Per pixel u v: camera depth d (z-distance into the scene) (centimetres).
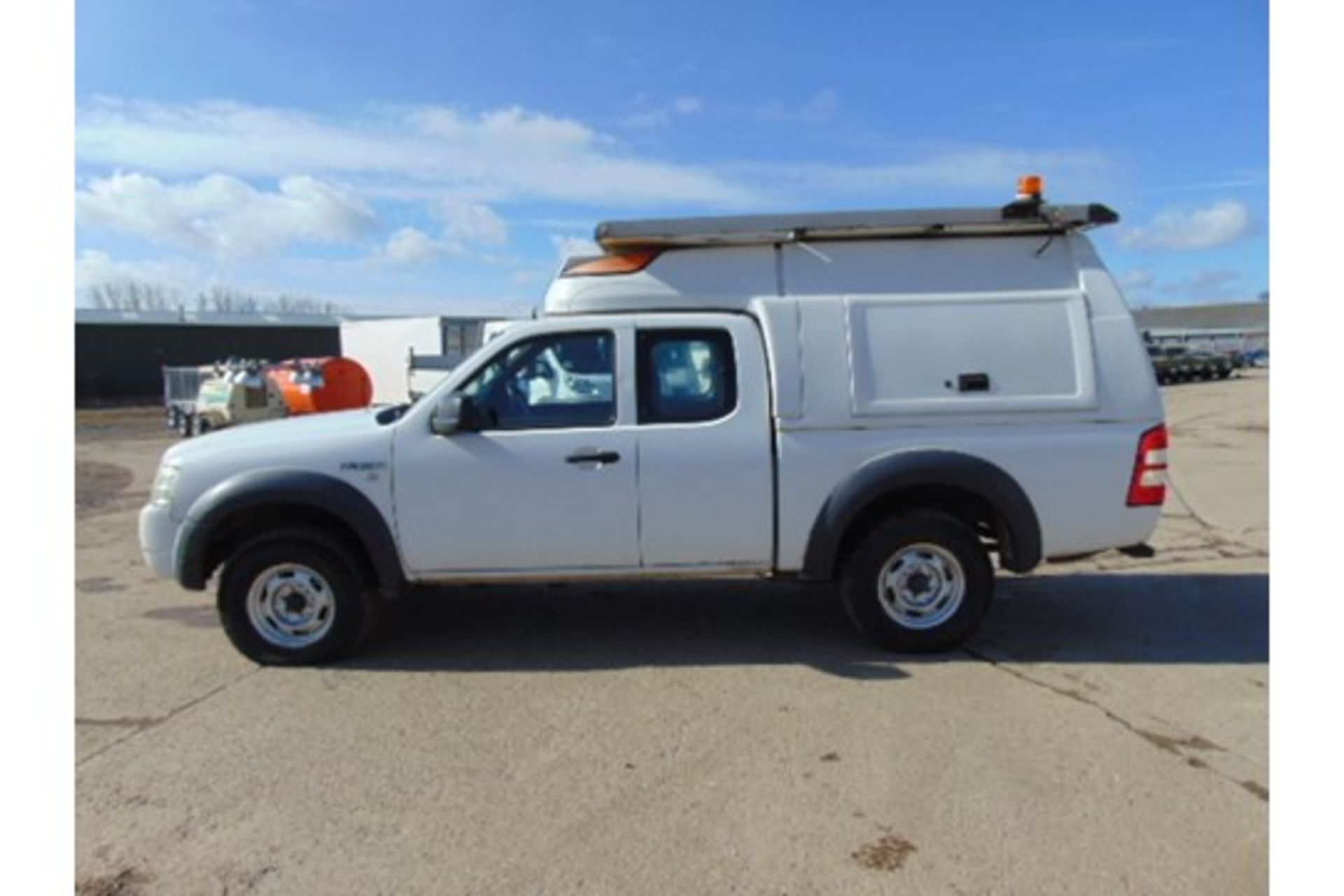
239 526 460
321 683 428
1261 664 439
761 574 455
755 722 375
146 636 511
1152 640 476
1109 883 258
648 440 438
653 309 463
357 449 438
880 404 440
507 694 411
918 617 454
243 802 313
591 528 442
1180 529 783
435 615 536
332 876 269
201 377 2103
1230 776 320
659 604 556
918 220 450
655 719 379
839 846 280
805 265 463
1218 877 260
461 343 2670
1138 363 446
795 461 439
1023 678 421
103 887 265
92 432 2402
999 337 445
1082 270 456
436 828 295
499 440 438
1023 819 293
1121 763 331
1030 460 438
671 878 265
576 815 301
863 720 374
